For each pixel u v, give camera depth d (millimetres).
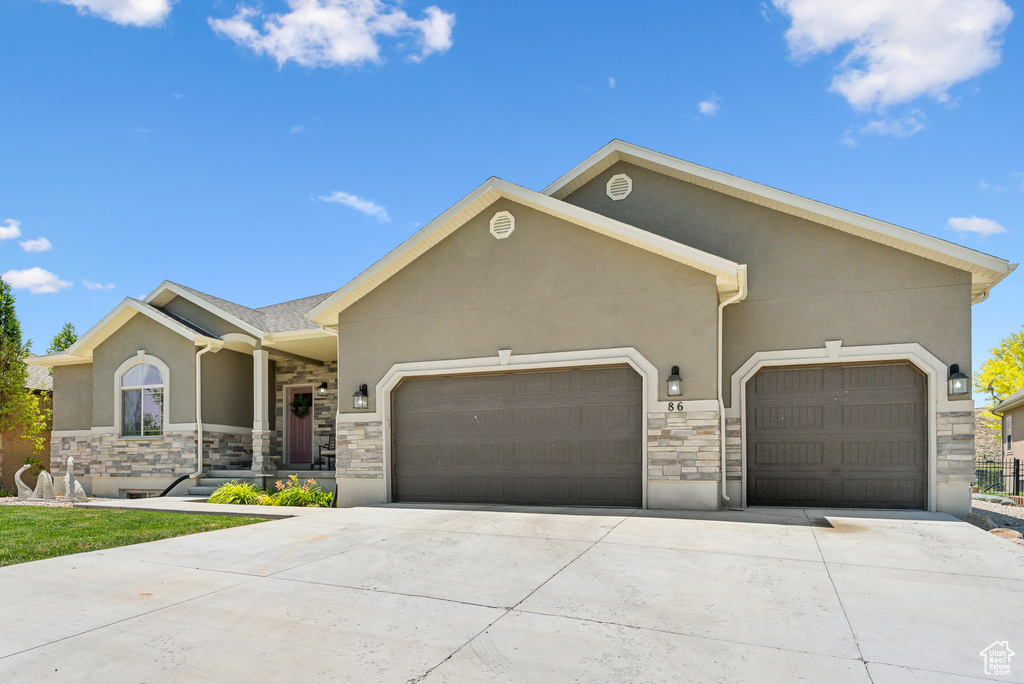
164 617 5305
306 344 17000
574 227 11672
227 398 17750
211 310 17391
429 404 12773
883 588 5965
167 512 11664
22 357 20672
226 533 9172
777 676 4016
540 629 4938
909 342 11008
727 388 11930
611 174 13555
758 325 11914
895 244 11117
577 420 11633
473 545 8047
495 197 12203
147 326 17500
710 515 10008
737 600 5625
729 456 11750
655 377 10930
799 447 11625
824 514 10203
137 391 17547
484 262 12305
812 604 5488
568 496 11570
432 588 6109
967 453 10484
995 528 9758
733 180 12125
